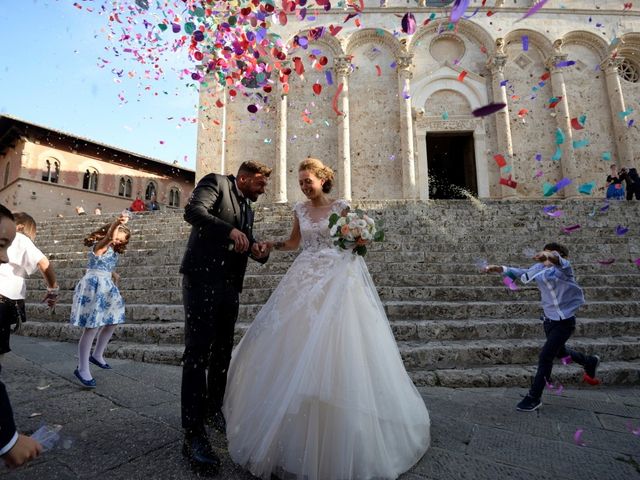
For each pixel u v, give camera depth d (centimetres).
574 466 221
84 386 346
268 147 1681
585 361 359
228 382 256
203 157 1645
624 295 593
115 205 3020
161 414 285
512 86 1673
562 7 1711
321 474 192
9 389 337
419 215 994
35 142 2630
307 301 231
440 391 376
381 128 1681
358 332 222
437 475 209
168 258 805
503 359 439
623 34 1702
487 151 1652
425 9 1709
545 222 909
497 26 1695
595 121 1650
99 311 358
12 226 130
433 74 1702
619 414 311
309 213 269
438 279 652
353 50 1734
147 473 201
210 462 202
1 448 107
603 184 1594
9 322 321
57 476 197
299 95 1692
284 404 200
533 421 295
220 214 254
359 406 197
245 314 556
